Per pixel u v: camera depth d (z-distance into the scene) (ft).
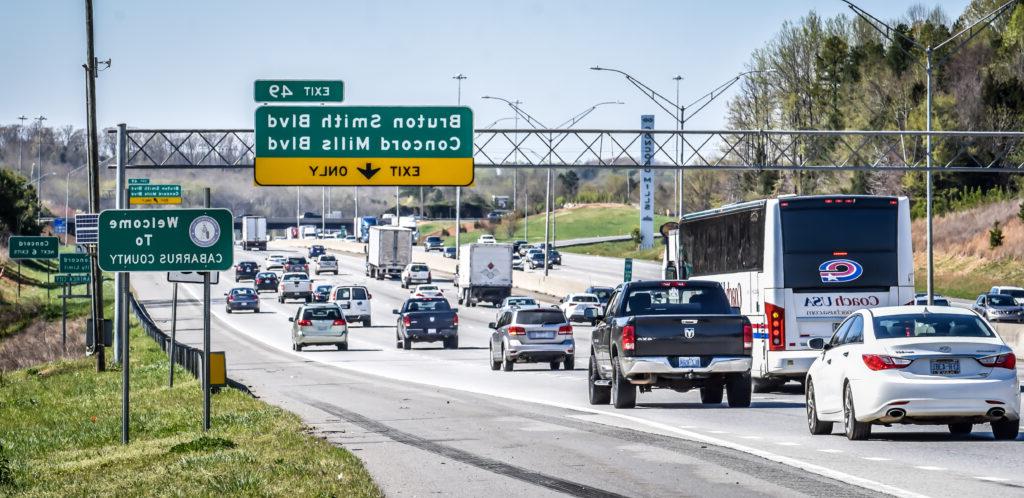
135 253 87.30
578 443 79.77
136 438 97.50
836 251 121.90
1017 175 442.91
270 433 88.89
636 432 86.22
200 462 72.18
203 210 88.07
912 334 76.43
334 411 109.50
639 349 103.35
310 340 233.96
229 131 235.81
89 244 193.26
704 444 77.56
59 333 318.45
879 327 77.20
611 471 65.67
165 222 87.56
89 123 193.47
